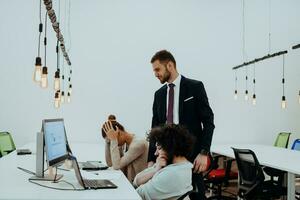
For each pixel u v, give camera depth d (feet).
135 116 23.67
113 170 10.83
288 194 13.01
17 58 22.88
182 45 24.32
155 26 24.12
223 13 24.76
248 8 25.02
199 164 9.32
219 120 24.53
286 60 25.31
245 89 24.82
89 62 23.45
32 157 13.35
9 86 22.77
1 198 6.51
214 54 24.61
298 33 25.31
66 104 23.12
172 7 24.30
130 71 23.76
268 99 25.05
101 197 6.82
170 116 10.13
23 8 23.02
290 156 16.96
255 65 24.99
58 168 10.36
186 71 24.34
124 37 23.81
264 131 24.93
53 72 23.06
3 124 22.67
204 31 24.56
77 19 23.45
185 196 7.09
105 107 23.48
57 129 9.04
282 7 25.44
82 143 22.67
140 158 11.28
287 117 25.22
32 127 22.84
